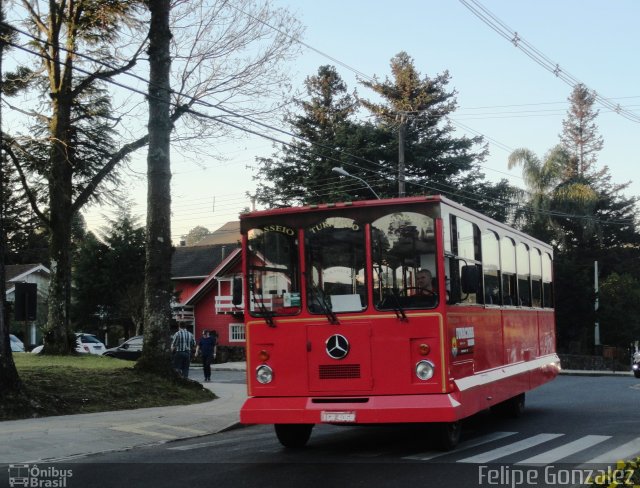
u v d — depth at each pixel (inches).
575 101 3179.1
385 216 414.6
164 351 730.8
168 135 749.3
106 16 940.0
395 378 401.1
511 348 551.8
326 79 2354.8
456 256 427.5
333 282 417.4
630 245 2664.9
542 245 696.4
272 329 424.2
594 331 2106.3
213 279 1841.8
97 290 1717.5
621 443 444.8
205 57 772.6
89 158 1033.5
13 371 561.6
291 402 413.1
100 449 452.1
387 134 1916.8
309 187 1961.1
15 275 1881.2
